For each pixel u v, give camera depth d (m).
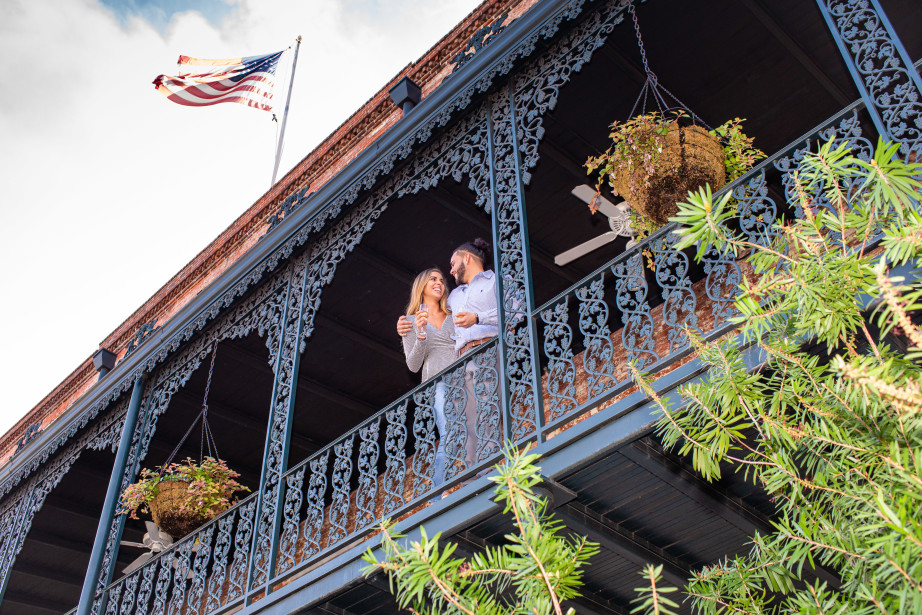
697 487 4.53
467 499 4.75
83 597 7.46
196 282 10.40
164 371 8.63
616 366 6.98
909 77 3.93
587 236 8.55
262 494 6.42
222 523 6.80
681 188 5.13
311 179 9.16
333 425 10.73
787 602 3.18
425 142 6.46
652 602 2.38
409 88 6.93
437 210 8.23
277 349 7.12
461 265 6.60
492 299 6.15
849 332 3.76
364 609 5.58
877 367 2.45
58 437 9.43
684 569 5.18
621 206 6.17
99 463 10.70
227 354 9.34
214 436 10.71
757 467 3.21
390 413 5.74
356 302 9.16
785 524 2.90
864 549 2.49
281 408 6.75
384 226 8.38
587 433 4.34
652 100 7.50
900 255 2.61
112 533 7.88
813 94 7.42
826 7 4.36
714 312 4.18
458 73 6.21
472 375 5.89
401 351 9.70
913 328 2.22
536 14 5.84
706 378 3.87
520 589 2.62
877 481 2.61
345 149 8.89
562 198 8.19
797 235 2.96
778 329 3.19
